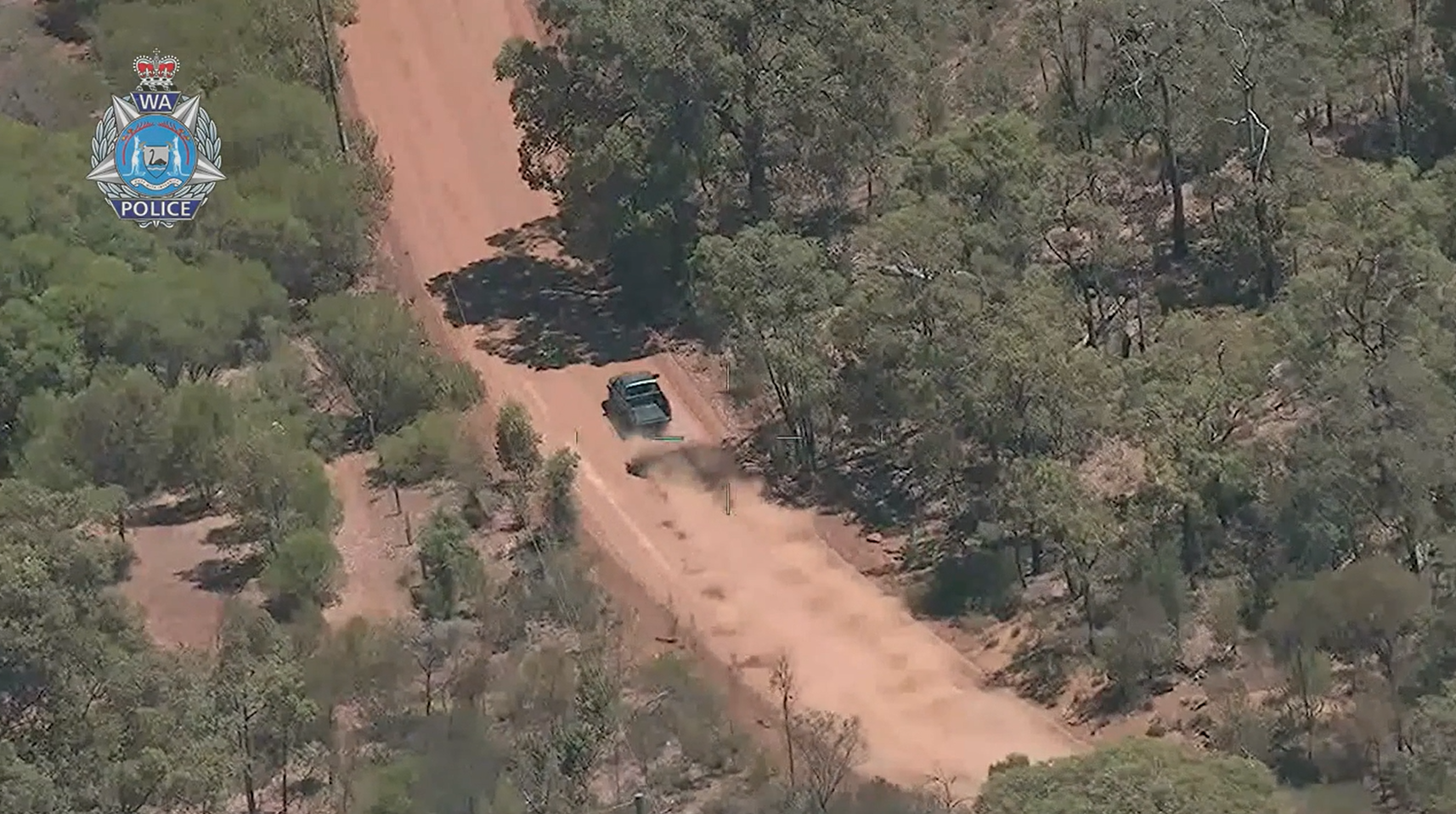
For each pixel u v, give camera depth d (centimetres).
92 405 7144
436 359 7925
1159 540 6619
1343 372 6531
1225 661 6291
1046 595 6750
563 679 6200
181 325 7700
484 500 7288
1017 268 7675
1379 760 5769
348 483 7481
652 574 7031
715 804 5769
